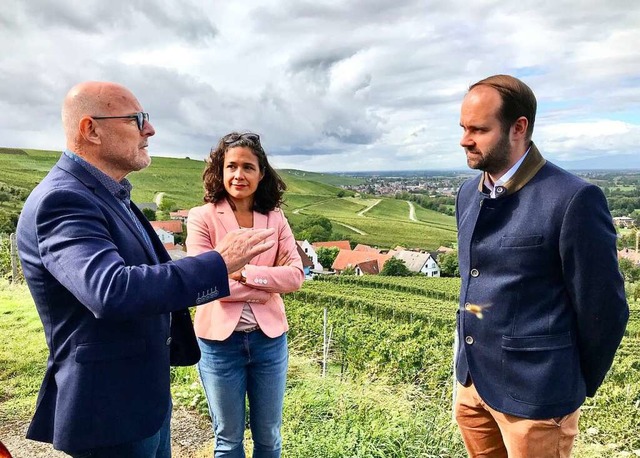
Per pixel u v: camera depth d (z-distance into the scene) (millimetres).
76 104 1852
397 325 18500
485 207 2248
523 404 2158
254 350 2637
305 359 7316
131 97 1960
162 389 2018
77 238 1655
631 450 5031
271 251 2758
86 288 1581
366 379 6020
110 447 1897
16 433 3984
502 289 2197
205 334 2596
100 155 1907
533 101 2141
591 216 1998
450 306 29766
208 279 1755
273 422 2770
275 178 2781
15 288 10531
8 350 6164
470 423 2529
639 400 6641
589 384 2246
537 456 2188
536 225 2098
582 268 2016
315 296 29312
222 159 2678
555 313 2133
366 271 68625
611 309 2037
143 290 1614
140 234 2008
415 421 3992
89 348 1803
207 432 4082
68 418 1789
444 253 74375
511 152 2158
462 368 2447
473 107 2133
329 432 3826
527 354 2152
